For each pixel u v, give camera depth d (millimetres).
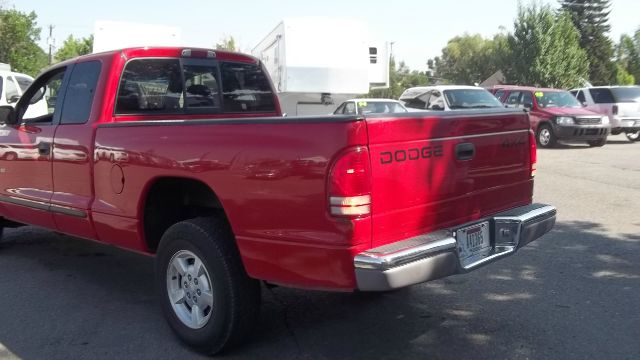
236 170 3627
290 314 4754
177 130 3980
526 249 6465
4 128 5801
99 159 4598
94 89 4895
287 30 15281
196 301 4055
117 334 4406
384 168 3357
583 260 6039
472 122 4004
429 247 3387
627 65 71562
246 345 4168
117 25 13539
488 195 4207
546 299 4965
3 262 6309
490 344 4121
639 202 9023
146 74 5117
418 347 4105
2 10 40250
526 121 4625
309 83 15406
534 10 42500
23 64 41125
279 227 3471
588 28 60750
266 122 3500
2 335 4383
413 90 17969
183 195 4496
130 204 4371
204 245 3838
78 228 4996
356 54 15664
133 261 6352
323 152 3264
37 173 5355
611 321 4473
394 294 5164
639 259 6047
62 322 4637
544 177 11664
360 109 15281
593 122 17016
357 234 3236
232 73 5840
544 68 42062
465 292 5180
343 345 4160
